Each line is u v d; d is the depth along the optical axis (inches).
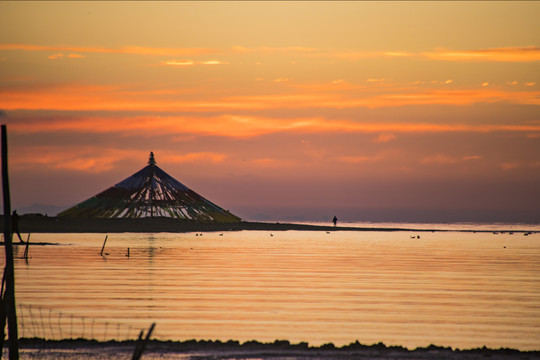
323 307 1958.7
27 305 1946.4
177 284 2472.9
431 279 2691.9
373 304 2018.9
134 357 1041.5
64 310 1865.2
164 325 1668.3
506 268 3179.1
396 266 3272.6
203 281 2576.3
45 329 1601.9
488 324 1704.0
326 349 1342.3
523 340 1523.1
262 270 3046.3
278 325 1683.1
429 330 1630.2
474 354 1296.8
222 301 2057.1
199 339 1514.5
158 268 3110.2
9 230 1208.2
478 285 2492.6
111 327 1633.9
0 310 1208.2
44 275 2755.9
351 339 1525.6
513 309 1926.7
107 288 2335.1
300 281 2600.9
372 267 3218.5
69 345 1354.6
